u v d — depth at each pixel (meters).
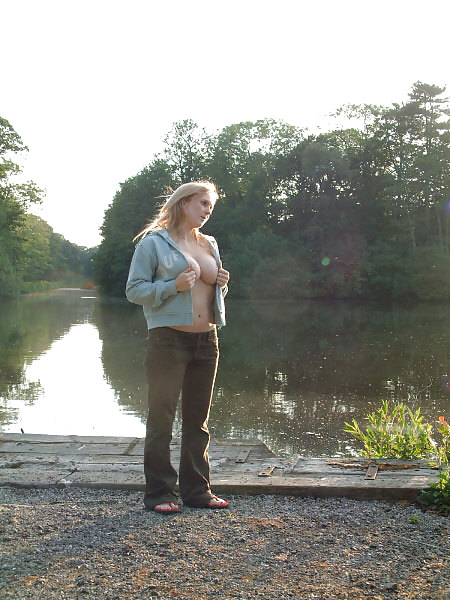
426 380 13.19
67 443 5.34
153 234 3.59
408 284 49.09
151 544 3.01
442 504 3.57
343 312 37.91
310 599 2.45
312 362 15.93
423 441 5.29
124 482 4.11
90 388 11.88
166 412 3.58
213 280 3.64
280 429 9.02
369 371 14.46
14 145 49.28
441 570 2.69
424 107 52.22
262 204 55.50
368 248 50.97
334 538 3.08
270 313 36.78
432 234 52.56
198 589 2.54
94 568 2.74
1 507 3.62
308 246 51.75
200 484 3.69
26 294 70.00
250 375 13.89
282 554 2.89
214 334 3.72
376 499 3.77
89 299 55.06
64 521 3.36
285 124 57.91
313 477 4.07
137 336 21.55
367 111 56.91
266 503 3.72
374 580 2.61
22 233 64.31
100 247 65.31
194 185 3.59
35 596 2.49
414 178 50.38
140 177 59.41
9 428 8.84
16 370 14.02
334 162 50.66
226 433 8.76
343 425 9.31
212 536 3.12
